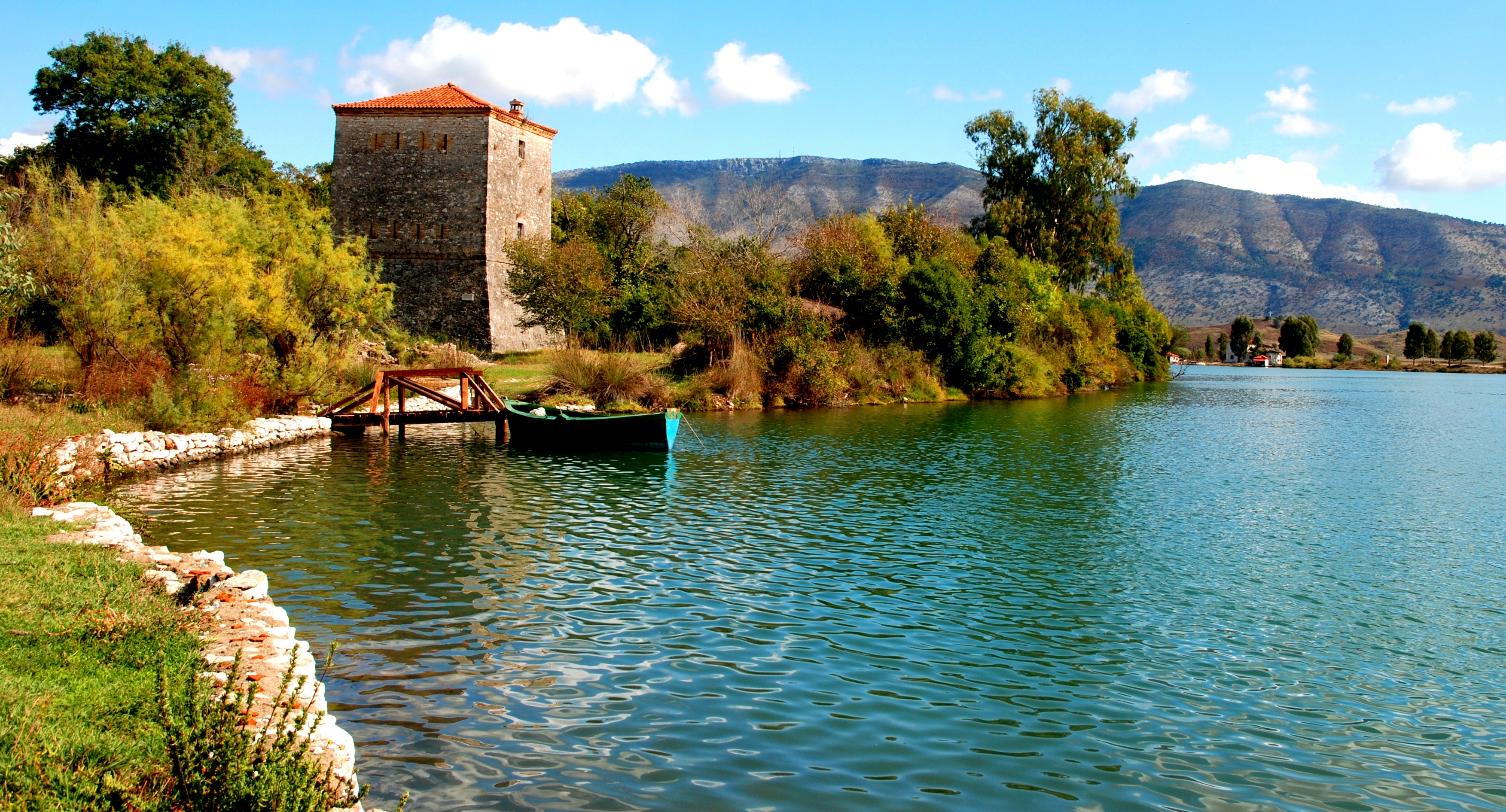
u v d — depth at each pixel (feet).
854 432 100.01
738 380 125.08
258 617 26.22
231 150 177.99
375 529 49.03
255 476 65.46
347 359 95.55
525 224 190.49
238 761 15.07
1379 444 97.71
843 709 26.58
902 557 44.86
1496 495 65.21
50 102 163.84
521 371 135.33
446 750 23.26
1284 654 32.24
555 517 53.16
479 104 176.76
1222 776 23.22
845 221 165.58
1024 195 217.77
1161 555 46.26
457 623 33.45
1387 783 23.13
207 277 76.89
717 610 35.78
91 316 70.54
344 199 181.16
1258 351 520.01
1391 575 42.83
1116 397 173.17
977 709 26.89
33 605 23.77
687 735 24.61
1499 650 32.94
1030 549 46.91
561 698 26.86
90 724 17.80
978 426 108.37
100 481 57.00
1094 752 24.30
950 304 152.35
